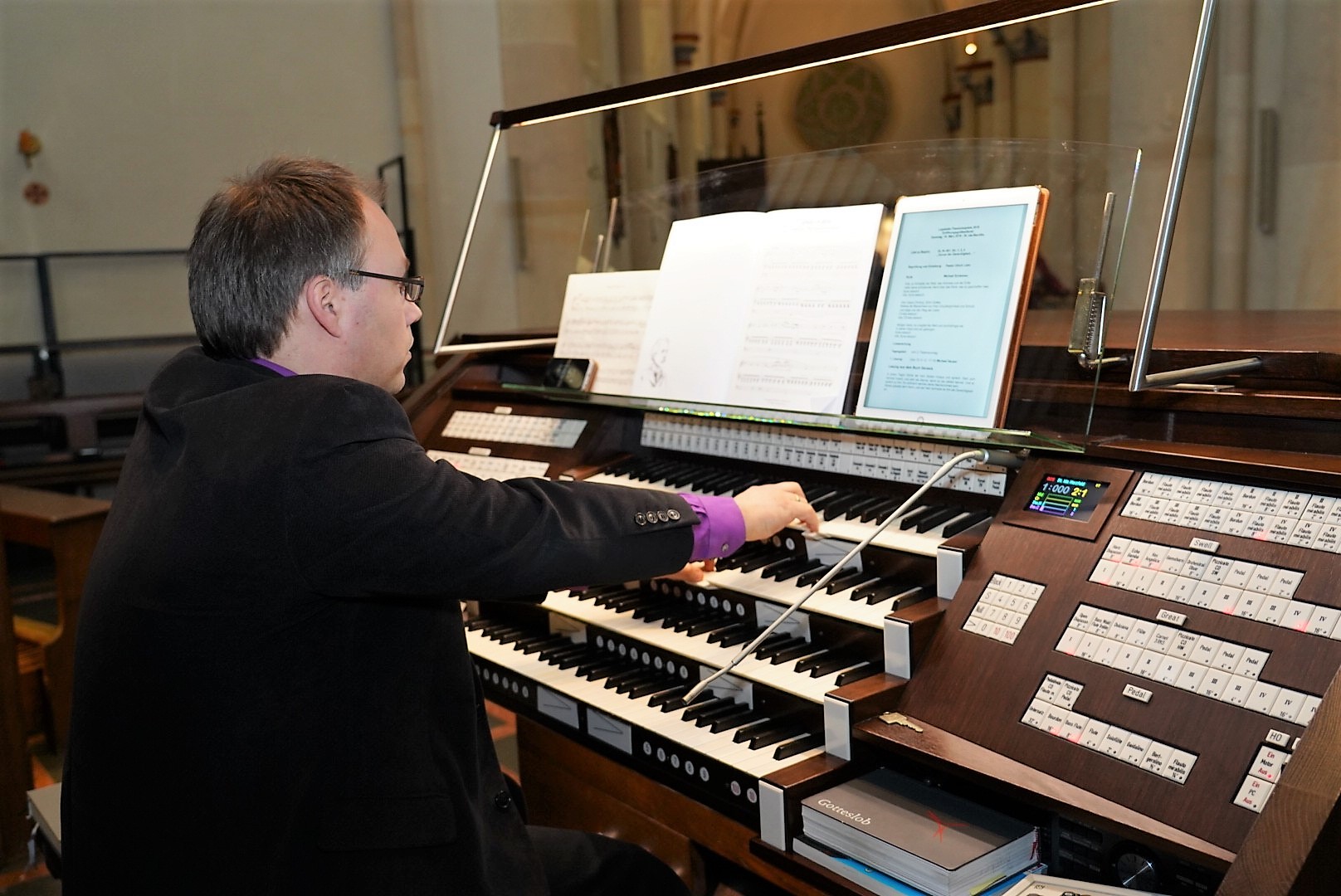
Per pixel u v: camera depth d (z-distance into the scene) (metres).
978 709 1.40
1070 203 1.52
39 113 7.30
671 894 1.60
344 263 1.34
